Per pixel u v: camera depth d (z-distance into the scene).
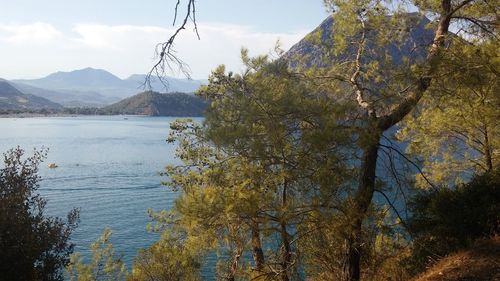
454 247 9.34
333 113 9.01
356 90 10.53
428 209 10.24
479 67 8.84
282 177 9.05
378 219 9.81
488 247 8.33
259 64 9.98
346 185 9.31
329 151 8.82
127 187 56.38
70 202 47.19
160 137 142.75
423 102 10.48
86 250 30.42
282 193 9.65
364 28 11.12
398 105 9.89
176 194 50.47
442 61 8.95
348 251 9.54
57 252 8.46
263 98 9.15
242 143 9.09
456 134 14.89
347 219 8.91
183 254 12.46
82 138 136.00
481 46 9.41
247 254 15.27
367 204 9.32
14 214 7.70
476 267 7.62
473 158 16.27
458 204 9.74
